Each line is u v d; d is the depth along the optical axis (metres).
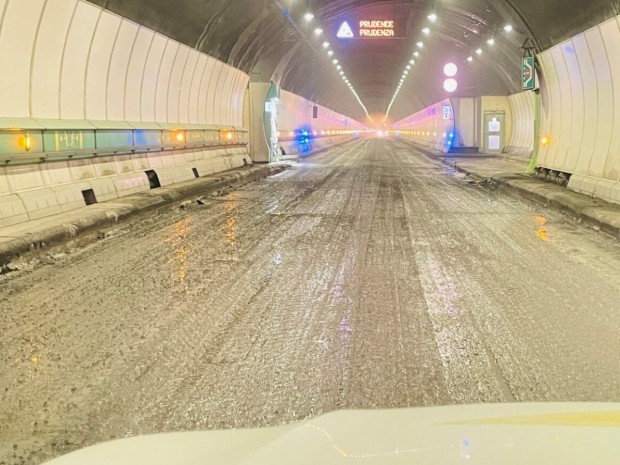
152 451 1.74
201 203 13.52
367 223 10.61
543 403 2.07
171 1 13.85
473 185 17.69
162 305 5.70
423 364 4.24
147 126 14.23
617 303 5.73
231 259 7.70
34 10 9.13
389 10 26.77
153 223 10.66
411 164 27.89
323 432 1.71
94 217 9.66
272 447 1.60
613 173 12.06
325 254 8.01
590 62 13.22
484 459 1.44
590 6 12.28
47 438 3.18
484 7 21.23
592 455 1.46
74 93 10.98
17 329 5.00
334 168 25.12
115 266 7.32
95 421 3.38
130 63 13.23
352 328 5.05
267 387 3.86
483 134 33.59
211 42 18.28
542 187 14.76
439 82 39.12
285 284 6.48
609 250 8.30
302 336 4.85
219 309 5.57
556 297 5.96
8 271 7.07
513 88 31.09
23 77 9.32
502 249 8.37
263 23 21.34
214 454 1.68
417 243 8.78
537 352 4.46
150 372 4.11
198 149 18.88
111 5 11.47
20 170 9.38
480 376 4.02
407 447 1.54
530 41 17.69
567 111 15.41
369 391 3.79
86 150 11.28
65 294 6.08
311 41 29.61
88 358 4.36
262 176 20.91
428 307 5.64
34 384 3.90
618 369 4.11
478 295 6.05
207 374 4.07
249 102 25.83
